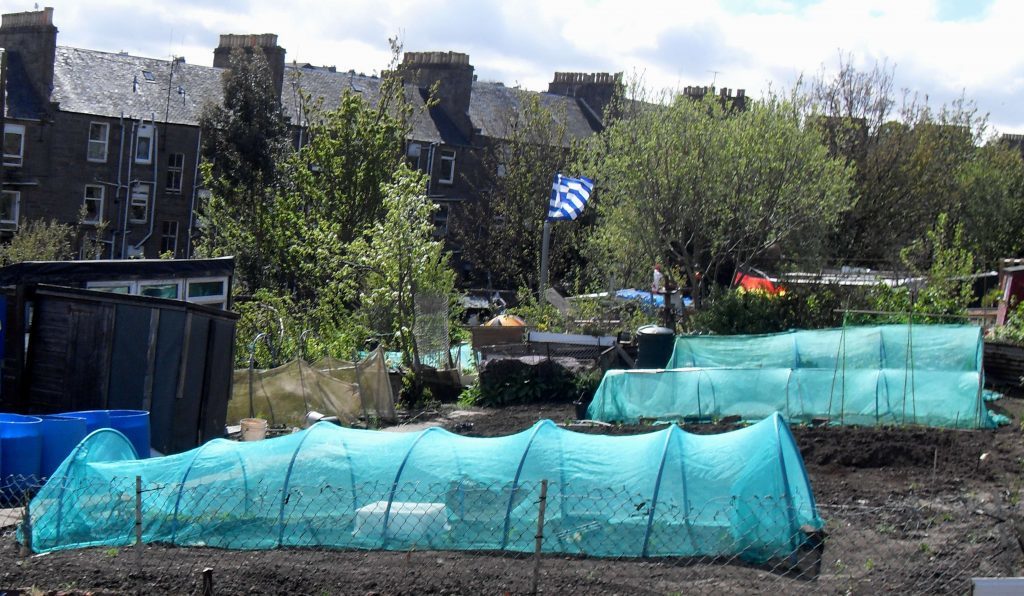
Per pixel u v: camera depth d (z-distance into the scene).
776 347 20.98
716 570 9.48
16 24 42.06
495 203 48.34
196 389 16.44
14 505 12.09
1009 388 21.53
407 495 10.63
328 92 50.91
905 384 17.80
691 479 10.36
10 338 16.83
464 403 22.89
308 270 31.94
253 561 9.81
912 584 8.91
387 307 26.69
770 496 9.73
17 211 41.09
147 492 10.57
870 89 42.28
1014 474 13.79
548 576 9.12
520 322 28.12
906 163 40.16
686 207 29.59
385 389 21.02
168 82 46.41
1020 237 42.12
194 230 45.75
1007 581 6.67
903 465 14.72
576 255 46.09
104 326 16.42
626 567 9.60
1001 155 45.03
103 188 43.12
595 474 10.54
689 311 29.41
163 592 8.81
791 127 29.61
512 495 10.33
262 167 39.06
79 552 10.20
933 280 26.38
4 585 8.96
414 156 50.28
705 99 30.72
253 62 40.56
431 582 8.94
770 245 30.11
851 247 39.25
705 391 19.28
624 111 31.95
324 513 10.58
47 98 41.47
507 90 57.62
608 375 19.91
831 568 9.53
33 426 12.40
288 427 19.62
